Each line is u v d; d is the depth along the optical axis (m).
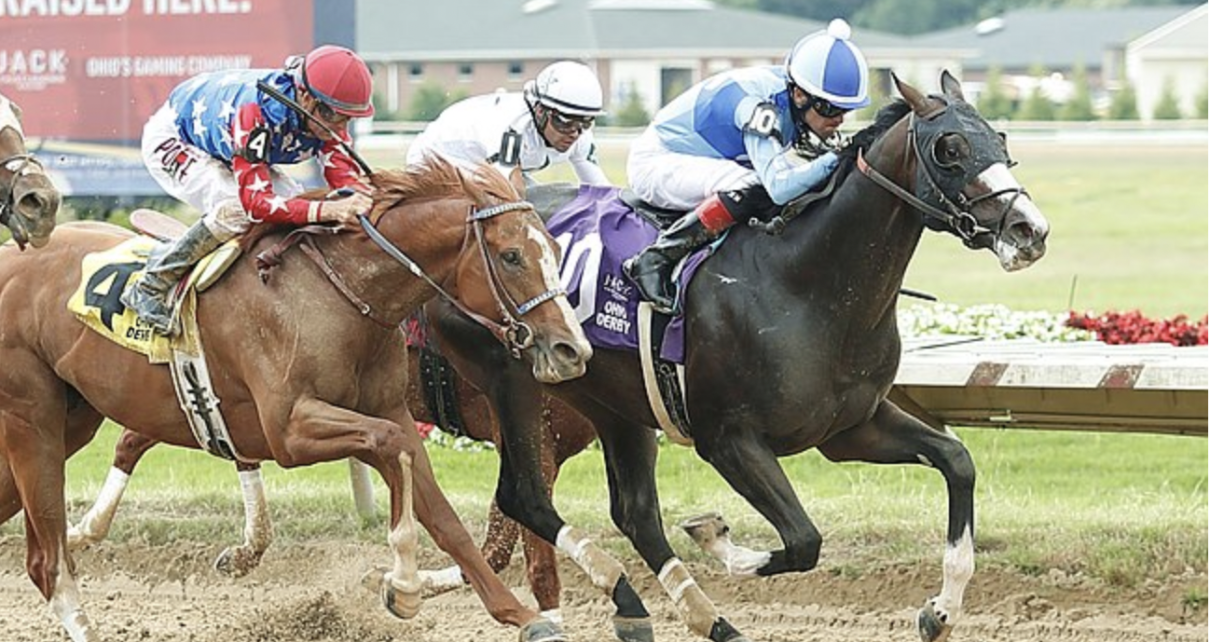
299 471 15.55
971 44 100.56
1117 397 11.46
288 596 12.25
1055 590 11.37
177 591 12.50
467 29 81.25
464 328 10.28
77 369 9.93
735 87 9.79
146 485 14.62
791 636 11.10
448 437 16.28
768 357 9.41
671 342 9.70
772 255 9.56
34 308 10.05
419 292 9.15
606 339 9.89
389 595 8.88
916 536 12.38
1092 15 101.56
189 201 9.85
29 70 24.81
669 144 9.98
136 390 9.77
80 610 10.19
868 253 9.40
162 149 9.87
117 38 24.67
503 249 8.74
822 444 9.89
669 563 10.18
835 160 9.49
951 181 9.11
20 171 9.12
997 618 11.25
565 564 12.16
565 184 10.55
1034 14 103.06
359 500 13.05
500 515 11.09
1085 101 78.25
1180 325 16.56
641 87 81.88
